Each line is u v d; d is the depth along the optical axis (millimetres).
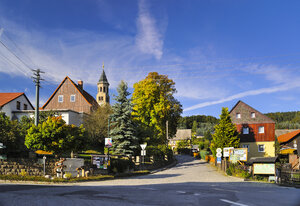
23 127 22672
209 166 41438
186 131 108625
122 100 34594
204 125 170625
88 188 13695
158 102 47469
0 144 17672
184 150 93250
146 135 37438
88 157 26828
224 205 8172
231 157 29375
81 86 61500
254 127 44094
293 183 19906
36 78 25047
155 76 49094
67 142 20172
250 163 24859
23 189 12727
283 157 42906
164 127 48094
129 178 24406
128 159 30875
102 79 87000
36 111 24531
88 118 41438
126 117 33750
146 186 15461
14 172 18453
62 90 56594
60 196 10172
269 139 42906
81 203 8477
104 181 20844
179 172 31719
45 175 19703
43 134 19391
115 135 33656
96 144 39344
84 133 21938
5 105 41562
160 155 42719
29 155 20078
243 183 18906
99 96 85375
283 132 62344
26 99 47688
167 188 13906
